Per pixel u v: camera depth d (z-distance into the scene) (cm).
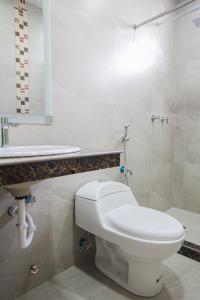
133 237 106
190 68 229
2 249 109
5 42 109
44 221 126
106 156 98
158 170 225
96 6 147
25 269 120
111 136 165
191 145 235
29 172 67
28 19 116
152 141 212
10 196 110
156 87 212
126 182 183
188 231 189
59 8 126
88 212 129
